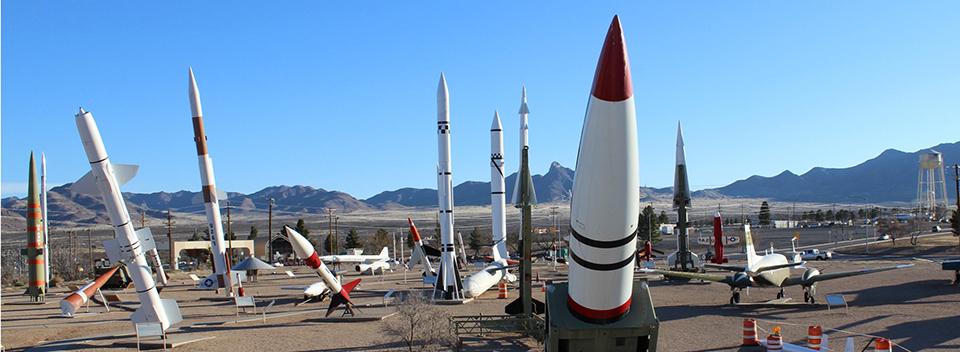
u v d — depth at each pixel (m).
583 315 17.42
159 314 27.19
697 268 50.78
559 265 71.62
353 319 31.64
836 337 24.33
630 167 15.83
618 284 16.92
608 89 15.31
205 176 44.78
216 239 45.16
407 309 25.12
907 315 29.19
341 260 71.19
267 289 50.72
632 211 16.27
